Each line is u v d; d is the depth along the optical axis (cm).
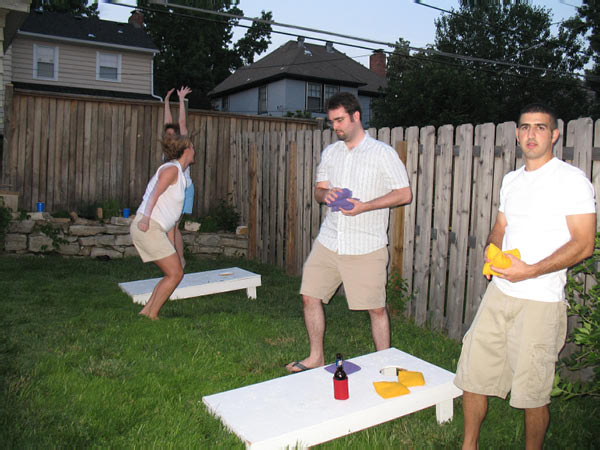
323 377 314
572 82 2203
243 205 910
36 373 338
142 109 900
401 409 289
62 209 859
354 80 2717
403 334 496
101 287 604
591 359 312
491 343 258
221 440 267
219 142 952
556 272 247
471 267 479
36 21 1984
